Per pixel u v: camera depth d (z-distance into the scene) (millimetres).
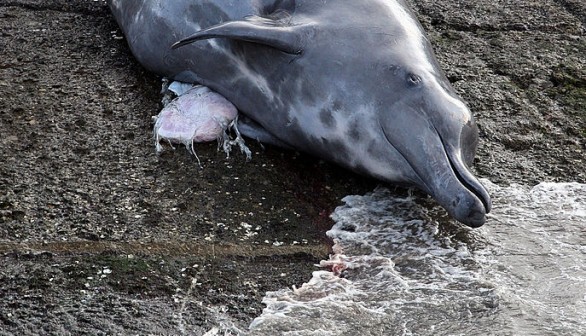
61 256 12078
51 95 15703
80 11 18844
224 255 12312
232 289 11734
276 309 11414
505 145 15125
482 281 12000
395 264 12375
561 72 17359
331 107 13367
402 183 13391
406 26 13945
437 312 11453
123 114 15297
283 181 13953
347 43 13461
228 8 14617
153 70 16156
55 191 13305
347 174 14195
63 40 17625
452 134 12797
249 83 14352
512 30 18953
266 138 14719
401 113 12891
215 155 14398
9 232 12414
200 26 14898
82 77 16344
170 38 15297
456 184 12398
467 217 12281
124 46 17500
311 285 11906
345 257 12445
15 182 13422
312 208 13445
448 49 18016
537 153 14953
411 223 13172
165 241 12461
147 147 14477
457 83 16766
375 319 11305
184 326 11062
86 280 11703
